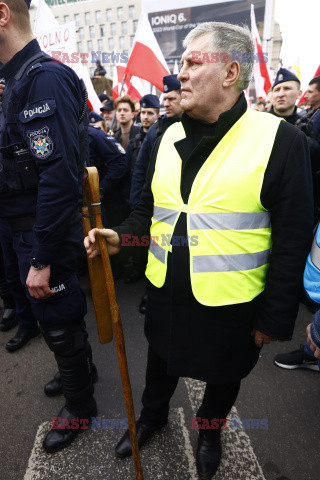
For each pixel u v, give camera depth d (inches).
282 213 35.2
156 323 44.9
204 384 70.4
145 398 54.9
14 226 48.7
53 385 67.9
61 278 48.8
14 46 42.5
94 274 42.4
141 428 55.7
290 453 55.3
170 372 43.4
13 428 60.7
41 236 42.8
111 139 106.3
